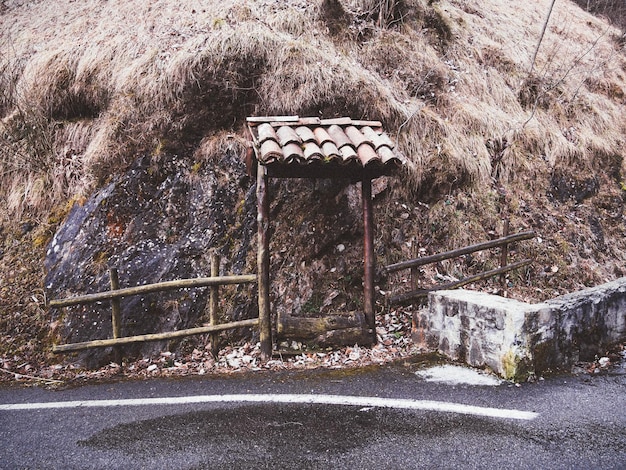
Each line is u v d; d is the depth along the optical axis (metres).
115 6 8.66
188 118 6.92
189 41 7.36
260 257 5.37
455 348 5.07
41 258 6.42
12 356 5.46
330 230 6.52
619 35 12.60
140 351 5.45
